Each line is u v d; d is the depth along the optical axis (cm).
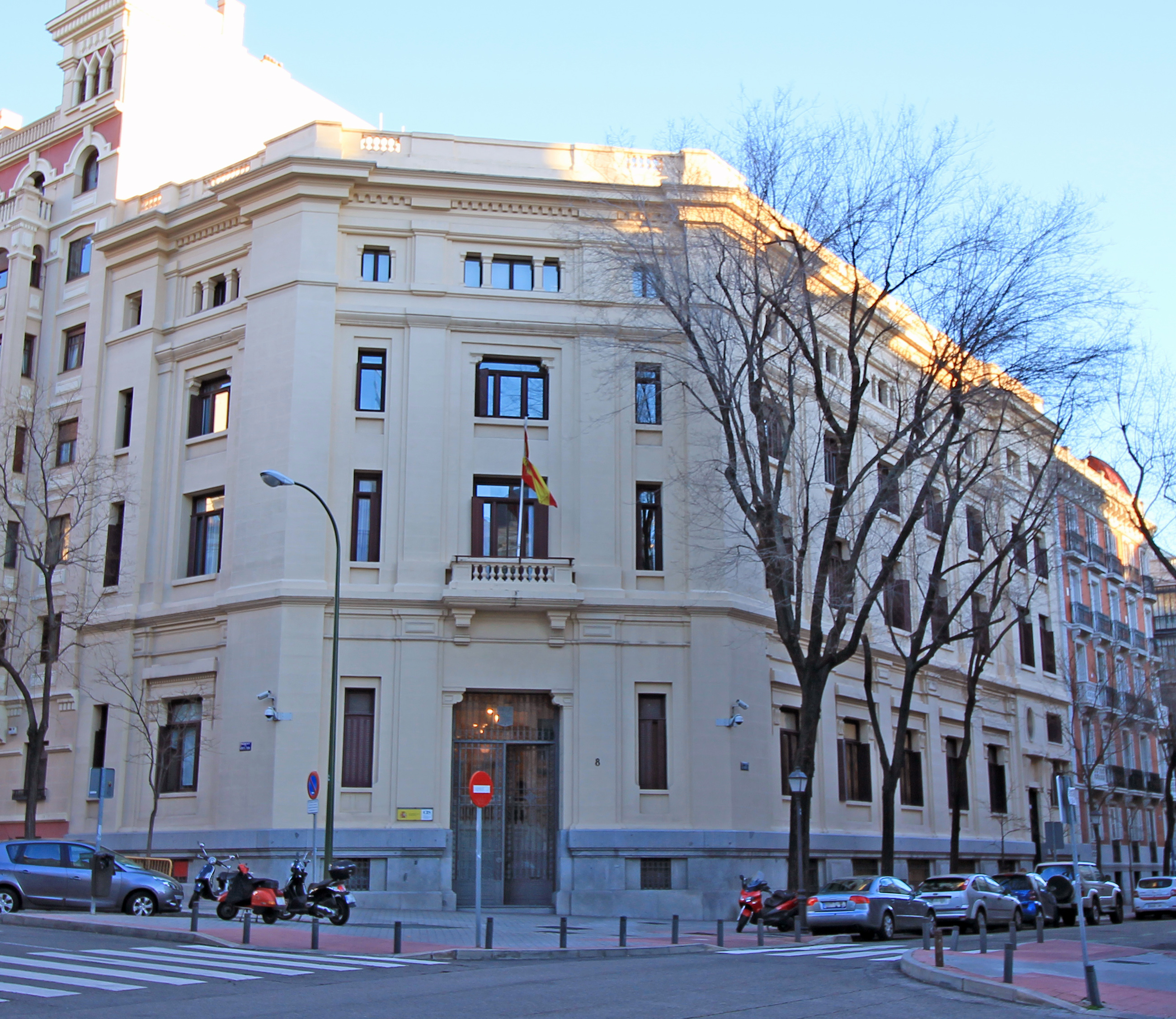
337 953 2020
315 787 2784
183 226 3722
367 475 3341
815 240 2870
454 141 3531
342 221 3447
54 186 4347
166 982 1573
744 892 2809
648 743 3247
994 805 4850
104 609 3603
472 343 3419
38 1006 1342
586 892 3069
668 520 3391
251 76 4616
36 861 2562
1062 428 3256
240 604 3250
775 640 3556
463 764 3206
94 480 3534
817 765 3675
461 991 1554
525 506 3347
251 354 3434
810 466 3847
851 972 1889
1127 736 6266
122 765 3453
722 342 3048
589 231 3469
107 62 4331
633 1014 1357
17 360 4119
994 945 2544
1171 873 5794
